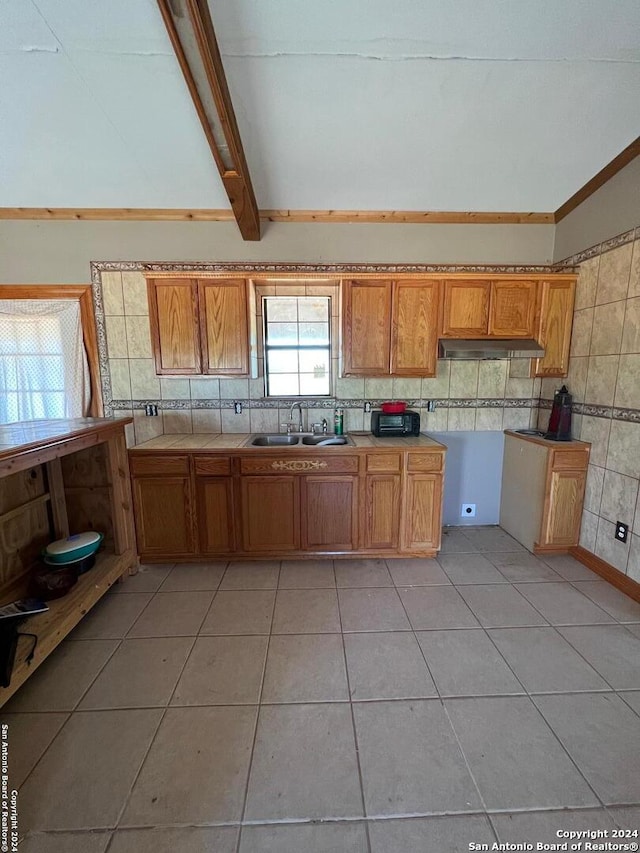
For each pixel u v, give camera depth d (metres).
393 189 2.73
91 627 2.11
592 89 1.98
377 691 1.68
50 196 2.77
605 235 2.57
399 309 2.83
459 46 1.75
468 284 2.82
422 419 3.29
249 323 2.82
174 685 1.72
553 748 1.43
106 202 2.84
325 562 2.80
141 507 2.70
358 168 2.52
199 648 1.95
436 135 2.26
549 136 2.28
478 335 2.86
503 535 3.24
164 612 2.24
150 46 1.74
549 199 2.86
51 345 3.09
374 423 3.05
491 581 2.54
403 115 2.11
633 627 2.09
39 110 2.06
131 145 2.31
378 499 2.74
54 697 1.66
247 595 2.40
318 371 3.25
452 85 1.94
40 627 1.79
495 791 1.29
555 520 2.83
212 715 1.57
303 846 1.14
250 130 2.19
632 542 2.38
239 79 1.87
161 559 2.76
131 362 3.12
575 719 1.54
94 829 1.19
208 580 2.58
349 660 1.86
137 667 1.83
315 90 1.95
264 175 2.56
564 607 2.26
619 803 1.25
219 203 2.86
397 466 2.71
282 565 2.77
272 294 3.12
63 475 2.51
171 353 2.83
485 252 3.09
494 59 1.81
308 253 3.05
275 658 1.88
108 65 1.82
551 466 2.76
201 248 3.02
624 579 2.42
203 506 2.71
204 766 1.37
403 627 2.10
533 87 1.96
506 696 1.65
